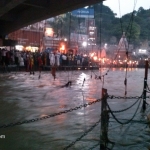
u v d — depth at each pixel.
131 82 24.28
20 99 13.09
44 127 8.23
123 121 9.12
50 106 11.42
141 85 21.67
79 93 15.58
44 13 22.11
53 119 9.19
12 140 7.05
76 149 6.47
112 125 8.62
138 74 37.03
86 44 58.38
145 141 7.14
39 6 20.47
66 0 18.30
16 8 26.70
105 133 6.61
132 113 10.39
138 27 95.50
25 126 8.30
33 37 52.69
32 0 20.03
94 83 21.77
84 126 8.38
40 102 12.34
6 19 29.80
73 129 8.05
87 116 9.70
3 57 32.44
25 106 11.36
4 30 37.47
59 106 11.44
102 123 6.62
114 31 94.00
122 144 6.88
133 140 7.20
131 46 83.12
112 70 46.69
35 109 10.76
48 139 7.16
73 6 17.92
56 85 19.33
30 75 27.80
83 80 23.91
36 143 6.86
